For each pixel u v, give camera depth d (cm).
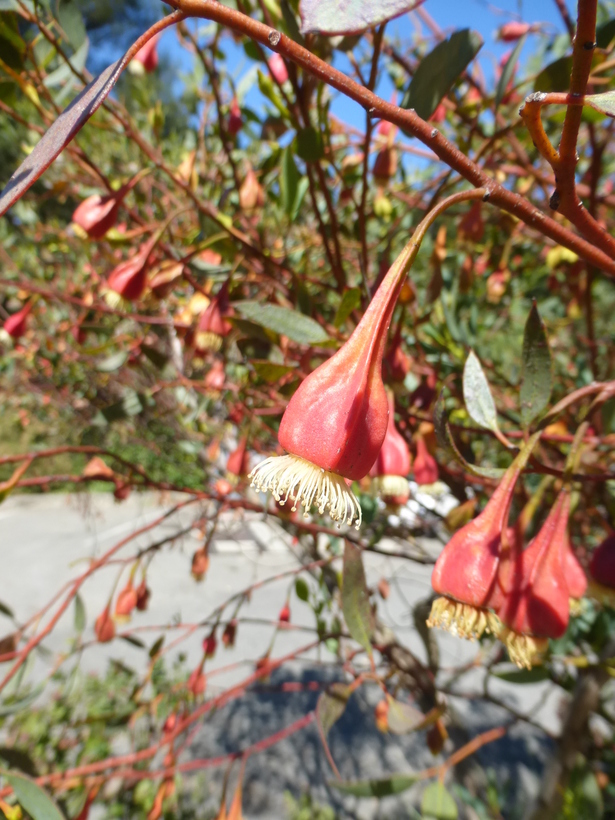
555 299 58
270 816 74
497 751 84
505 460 45
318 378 11
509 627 14
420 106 17
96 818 66
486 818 38
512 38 41
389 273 11
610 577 17
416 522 48
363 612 20
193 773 82
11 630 121
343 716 97
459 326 39
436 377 33
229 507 38
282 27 23
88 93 8
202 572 38
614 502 27
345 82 10
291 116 23
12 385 97
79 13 23
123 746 66
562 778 35
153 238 28
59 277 80
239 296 31
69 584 33
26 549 171
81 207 26
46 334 83
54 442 181
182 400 40
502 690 103
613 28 22
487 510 15
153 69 36
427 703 36
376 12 7
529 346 16
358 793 25
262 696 102
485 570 14
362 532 48
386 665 40
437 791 27
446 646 97
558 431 31
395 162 36
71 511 209
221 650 108
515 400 46
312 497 13
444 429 14
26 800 21
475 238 30
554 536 15
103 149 63
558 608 14
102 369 36
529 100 9
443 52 17
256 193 31
